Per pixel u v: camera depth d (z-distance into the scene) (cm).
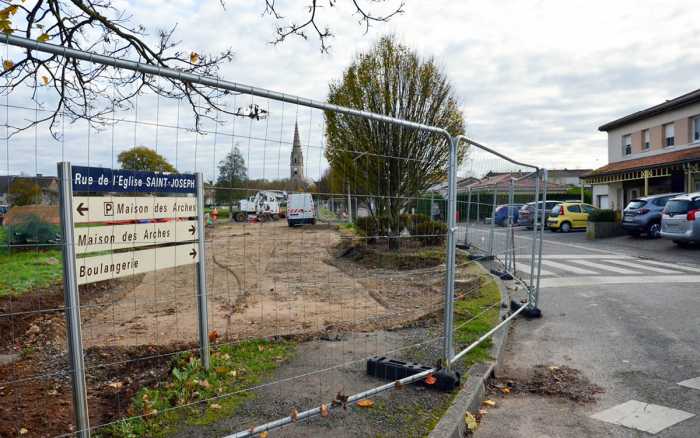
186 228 406
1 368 525
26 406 402
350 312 780
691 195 1606
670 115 2488
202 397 401
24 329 693
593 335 638
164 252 380
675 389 457
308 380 443
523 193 1079
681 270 1194
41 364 540
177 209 393
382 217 682
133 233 346
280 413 372
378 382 438
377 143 1522
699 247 1647
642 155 2741
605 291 930
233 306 858
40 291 1012
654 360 539
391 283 1034
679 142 2427
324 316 756
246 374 459
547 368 517
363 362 493
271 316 765
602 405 425
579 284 1008
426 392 408
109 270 324
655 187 2520
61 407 401
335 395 407
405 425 350
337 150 554
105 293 1024
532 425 388
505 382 477
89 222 307
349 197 512
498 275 1038
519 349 583
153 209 365
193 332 664
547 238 2216
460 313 709
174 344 579
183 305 872
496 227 1083
